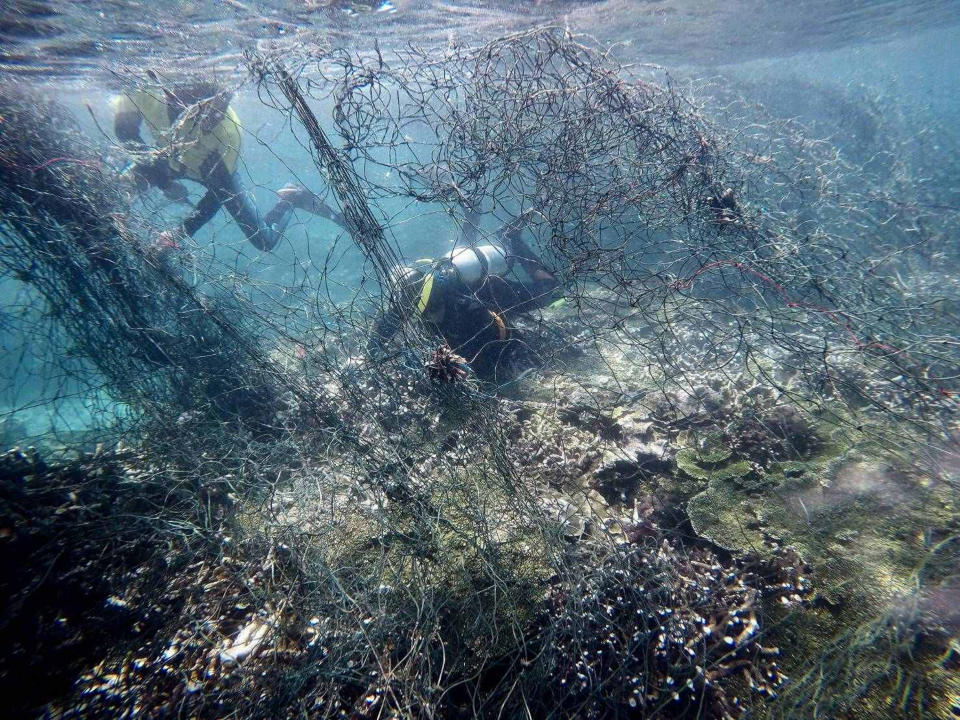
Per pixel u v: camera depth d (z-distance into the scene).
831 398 3.47
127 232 3.81
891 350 2.99
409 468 2.95
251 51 2.76
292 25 6.97
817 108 10.34
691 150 3.15
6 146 3.62
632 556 2.44
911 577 2.34
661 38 11.77
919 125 10.32
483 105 3.00
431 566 2.49
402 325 2.96
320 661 2.04
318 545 2.57
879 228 6.02
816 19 13.22
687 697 2.06
